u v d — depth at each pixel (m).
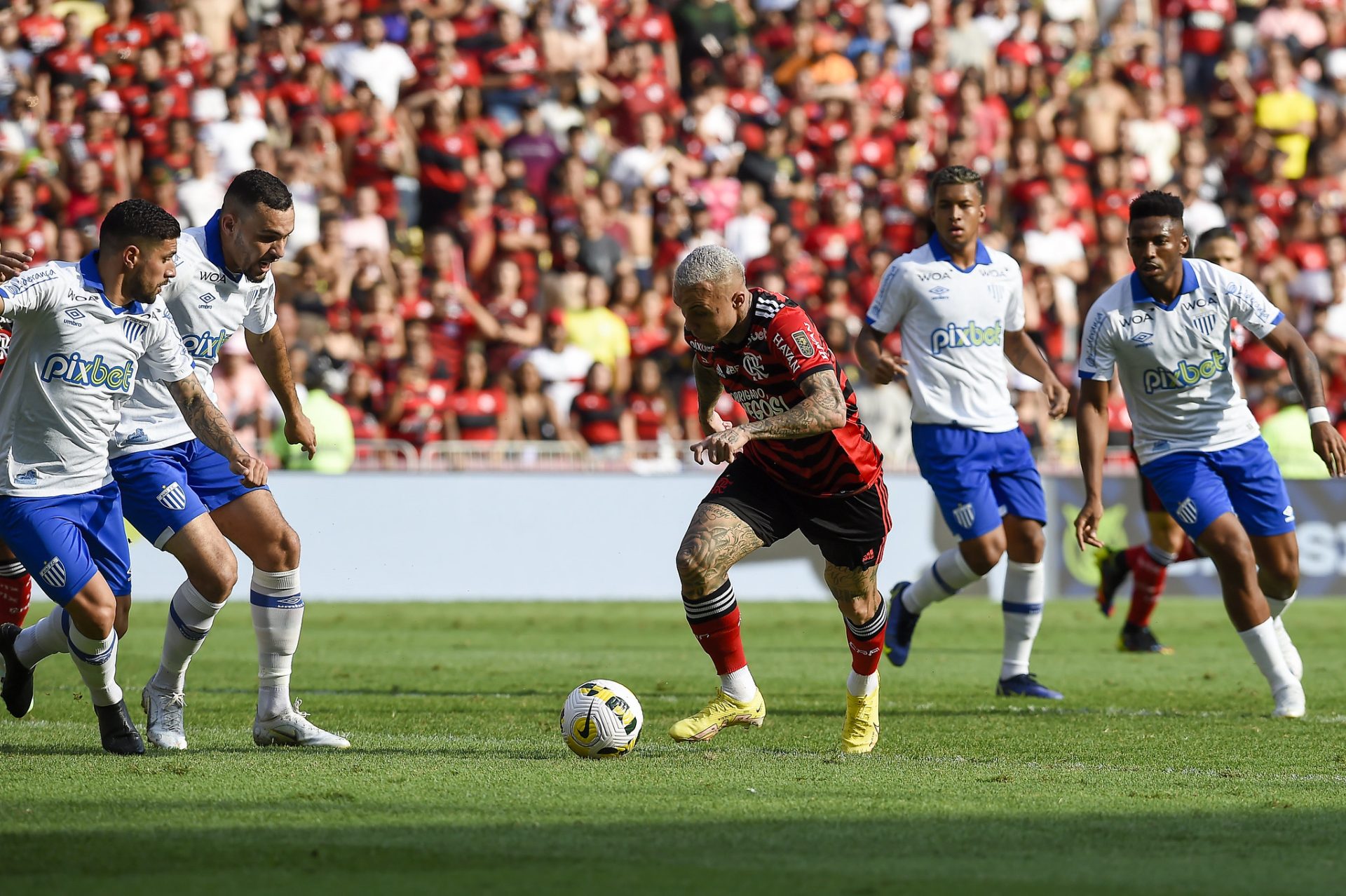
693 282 19.05
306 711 26.66
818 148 69.75
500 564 55.22
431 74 67.12
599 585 55.97
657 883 12.88
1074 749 22.30
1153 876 13.33
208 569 20.91
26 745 21.47
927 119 71.06
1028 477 30.27
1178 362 27.11
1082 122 72.94
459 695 29.62
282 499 53.19
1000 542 30.20
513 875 13.14
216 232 21.36
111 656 20.23
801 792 17.52
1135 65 75.94
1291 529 27.58
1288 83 77.00
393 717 25.84
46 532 19.47
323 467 54.69
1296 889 12.86
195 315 21.30
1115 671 35.72
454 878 13.02
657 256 66.06
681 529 56.78
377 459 55.31
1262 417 64.44
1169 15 80.62
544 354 60.59
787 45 73.88
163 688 21.52
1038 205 68.38
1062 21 77.88
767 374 19.69
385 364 58.75
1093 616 51.97
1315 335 67.19
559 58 70.62
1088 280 69.19
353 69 67.94
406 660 36.91
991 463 30.06
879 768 19.61
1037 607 30.25
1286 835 15.24
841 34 74.62
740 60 71.44
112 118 61.81
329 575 53.75
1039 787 18.22
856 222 67.44
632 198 66.56
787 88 73.00
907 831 15.27
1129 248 27.08
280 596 21.48
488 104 68.38
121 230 19.14
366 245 62.41
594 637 43.47
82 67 62.75
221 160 62.69
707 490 57.09
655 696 29.59
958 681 33.25
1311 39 80.38
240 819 15.61
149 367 21.23
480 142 66.69
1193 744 23.02
